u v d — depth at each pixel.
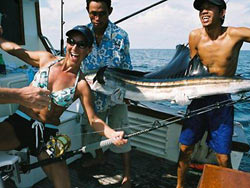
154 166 2.87
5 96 1.32
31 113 1.82
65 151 1.77
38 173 2.41
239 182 1.08
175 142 2.90
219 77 2.04
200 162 2.72
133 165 2.87
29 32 3.31
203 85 2.11
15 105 2.60
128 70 2.44
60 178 1.79
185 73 2.25
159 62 39.19
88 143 2.76
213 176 1.12
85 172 2.67
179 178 2.34
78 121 2.74
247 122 7.13
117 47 2.38
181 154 2.29
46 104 1.43
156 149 3.06
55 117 1.88
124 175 2.41
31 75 2.39
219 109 2.06
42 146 1.81
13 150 1.84
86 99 1.84
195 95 2.13
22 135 1.79
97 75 2.33
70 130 2.65
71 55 1.71
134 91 2.41
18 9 3.09
